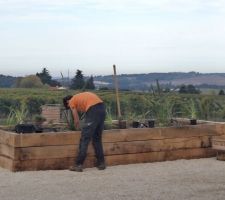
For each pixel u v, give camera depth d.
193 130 10.74
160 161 10.39
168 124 11.73
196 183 8.26
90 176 8.80
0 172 9.06
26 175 8.80
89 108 9.29
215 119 15.73
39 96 23.94
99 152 9.48
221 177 8.77
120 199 7.16
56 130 10.80
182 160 10.54
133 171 9.30
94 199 7.16
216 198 7.25
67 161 9.48
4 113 16.72
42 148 9.29
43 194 7.41
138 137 10.16
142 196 7.34
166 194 7.47
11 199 7.10
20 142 9.12
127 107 13.88
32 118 12.27
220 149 10.59
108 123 11.30
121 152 10.01
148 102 12.72
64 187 7.89
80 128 9.77
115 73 11.57
